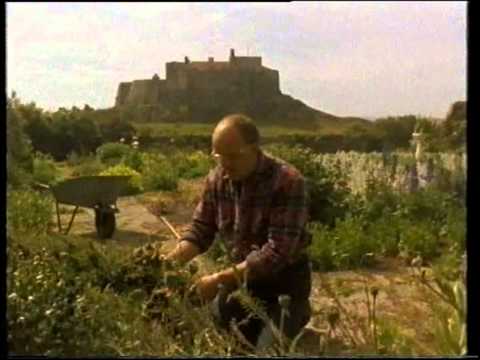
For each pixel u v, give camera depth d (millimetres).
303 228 3717
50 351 2627
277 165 3730
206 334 2951
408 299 3303
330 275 4797
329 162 6250
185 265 3619
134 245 4336
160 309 3100
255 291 3633
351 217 5867
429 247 3557
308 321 3521
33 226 3529
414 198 4730
